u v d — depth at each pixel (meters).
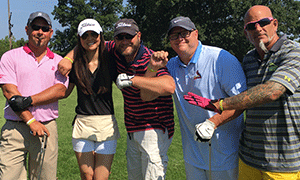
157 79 2.38
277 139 2.18
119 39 2.56
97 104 2.83
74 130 2.96
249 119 2.33
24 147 2.78
